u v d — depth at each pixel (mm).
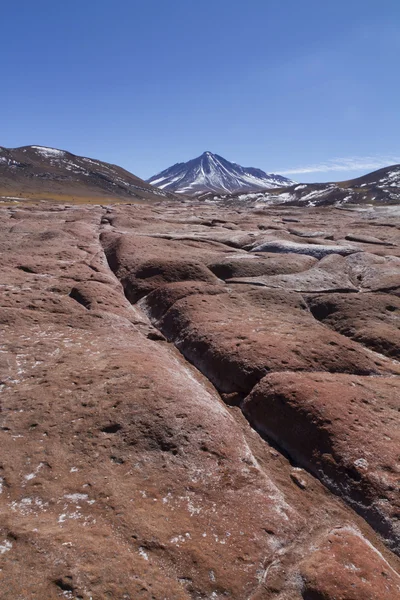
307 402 6805
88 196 139125
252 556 4523
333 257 15961
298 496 5641
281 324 10352
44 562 4117
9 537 4375
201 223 26281
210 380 8688
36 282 12445
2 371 7551
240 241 19453
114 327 10008
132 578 4086
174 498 5105
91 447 5789
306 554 4648
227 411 7359
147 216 28781
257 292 12688
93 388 6984
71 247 17172
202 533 4680
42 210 30625
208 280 13828
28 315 9914
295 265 15203
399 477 5570
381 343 9922
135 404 6512
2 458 5531
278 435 6785
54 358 8125
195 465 5625
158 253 15977
